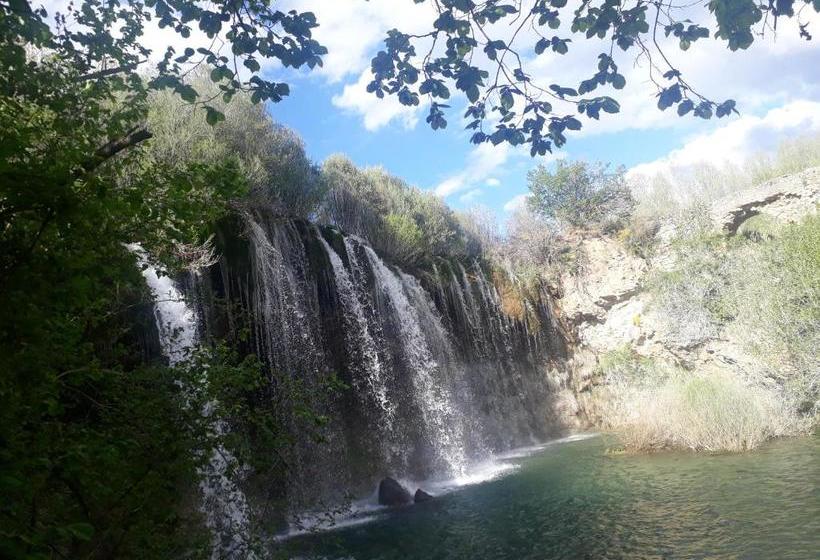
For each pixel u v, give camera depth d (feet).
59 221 7.30
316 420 17.66
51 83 13.53
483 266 88.53
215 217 13.94
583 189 100.73
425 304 72.49
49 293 7.88
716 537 26.66
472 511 39.75
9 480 7.66
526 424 80.74
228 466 16.21
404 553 31.14
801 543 24.47
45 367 9.13
